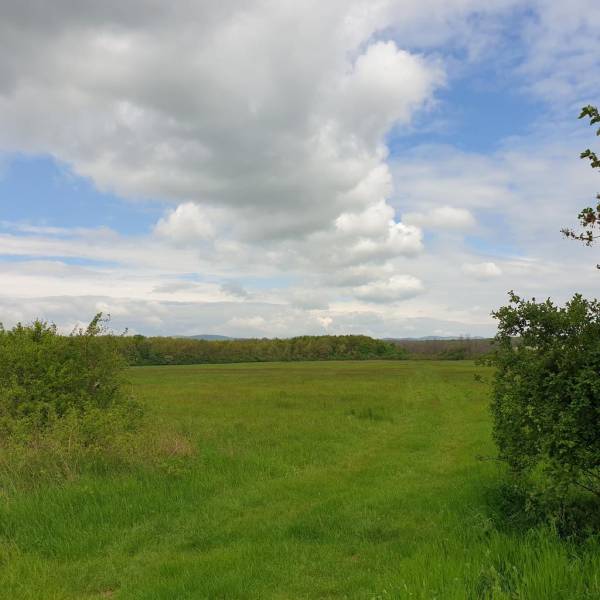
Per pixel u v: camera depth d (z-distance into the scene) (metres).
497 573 4.77
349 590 5.47
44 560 6.55
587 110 5.62
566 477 5.50
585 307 5.90
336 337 148.88
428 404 25.64
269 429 17.19
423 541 6.61
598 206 5.58
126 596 5.52
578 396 5.56
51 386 12.28
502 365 6.44
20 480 8.96
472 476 10.13
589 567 4.86
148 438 12.20
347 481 10.54
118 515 8.02
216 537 7.37
